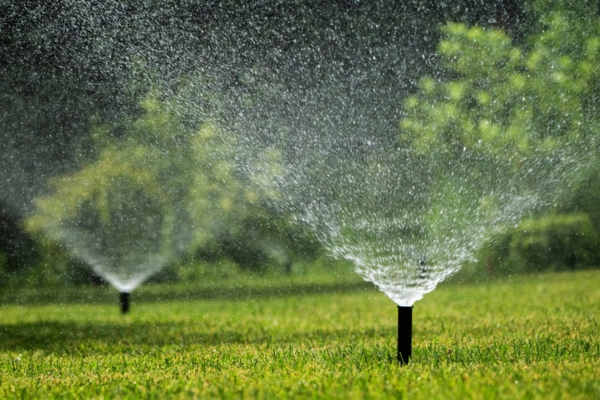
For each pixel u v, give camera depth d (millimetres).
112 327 12484
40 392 6422
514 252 19406
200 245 19016
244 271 19297
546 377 6148
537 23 17219
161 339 10805
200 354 8867
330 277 19266
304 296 16953
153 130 17156
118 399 5953
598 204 18922
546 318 12133
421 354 7832
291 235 19422
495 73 16703
